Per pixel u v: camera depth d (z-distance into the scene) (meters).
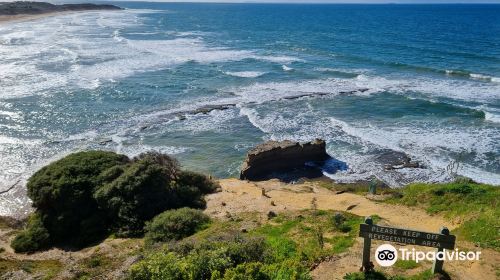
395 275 11.51
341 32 116.19
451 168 30.11
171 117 41.53
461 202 18.50
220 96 48.38
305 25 142.62
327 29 126.00
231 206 21.88
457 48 82.38
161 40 96.69
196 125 39.75
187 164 32.47
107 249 17.70
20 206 26.06
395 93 48.66
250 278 10.80
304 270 11.77
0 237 21.33
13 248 19.70
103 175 22.25
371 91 49.72
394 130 37.50
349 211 20.05
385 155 32.78
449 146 33.75
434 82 54.31
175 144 35.78
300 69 62.91
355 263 12.31
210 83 54.00
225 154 34.25
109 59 68.69
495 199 17.94
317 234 14.95
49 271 15.79
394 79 56.25
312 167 31.80
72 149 34.12
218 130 38.66
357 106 44.31
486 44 87.62
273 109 43.69
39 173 22.77
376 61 68.94
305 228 16.33
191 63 67.06
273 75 58.94
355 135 36.62
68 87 50.88
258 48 85.44
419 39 97.00
